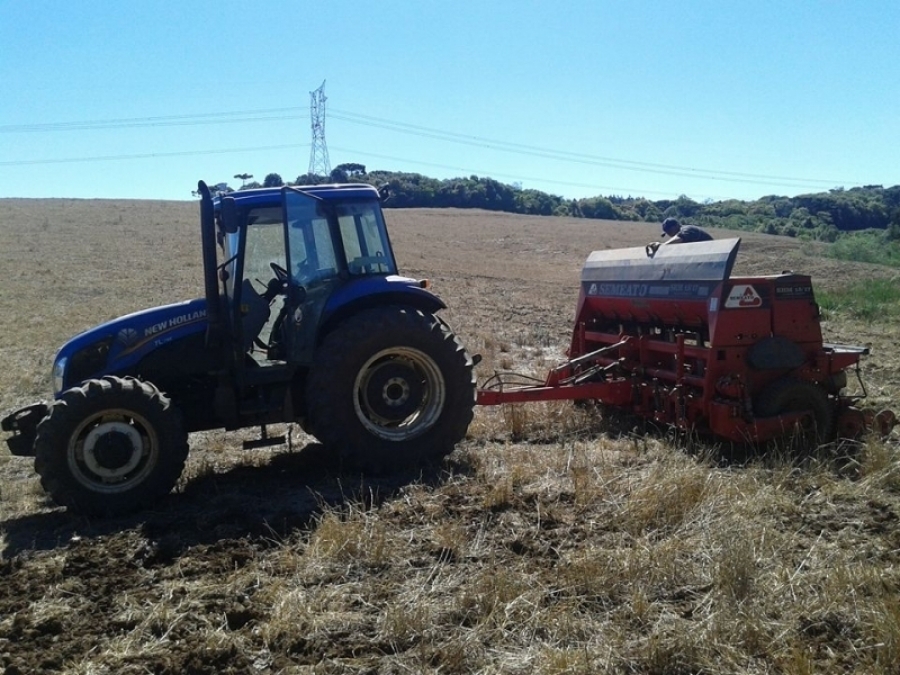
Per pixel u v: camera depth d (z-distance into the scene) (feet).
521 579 15.12
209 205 21.49
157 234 125.70
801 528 17.71
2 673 12.83
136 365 21.75
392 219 179.32
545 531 17.72
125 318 22.22
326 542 16.92
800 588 14.71
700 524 17.51
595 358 28.78
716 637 13.10
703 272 23.75
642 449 23.63
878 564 15.69
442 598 14.80
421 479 21.42
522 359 43.14
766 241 155.63
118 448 19.84
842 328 53.26
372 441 21.98
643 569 15.38
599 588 14.89
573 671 12.39
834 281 99.09
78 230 127.54
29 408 21.15
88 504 19.67
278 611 14.23
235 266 22.16
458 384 22.80
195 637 13.69
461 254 126.00
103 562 16.90
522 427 26.63
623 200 283.38
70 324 56.13
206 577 15.96
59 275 83.56
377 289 22.59
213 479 22.45
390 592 15.08
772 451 22.43
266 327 22.95
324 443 21.90
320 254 22.63
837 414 23.81
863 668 12.35
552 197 271.28
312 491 20.61
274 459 24.31
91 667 12.83
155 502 20.26
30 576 16.31
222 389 21.75
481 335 50.78
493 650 13.09
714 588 14.67
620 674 12.41
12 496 22.29
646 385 25.77
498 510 19.03
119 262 94.94
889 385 33.65
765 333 23.35
